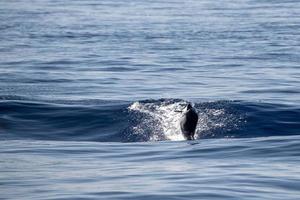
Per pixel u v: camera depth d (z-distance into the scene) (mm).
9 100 59406
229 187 30312
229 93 70375
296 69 88312
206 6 190625
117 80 80062
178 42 117188
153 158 38781
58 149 42656
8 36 125750
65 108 56875
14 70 87938
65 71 87188
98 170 35125
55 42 117625
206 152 39875
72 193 29703
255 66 91250
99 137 50688
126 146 43500
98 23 147750
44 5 199625
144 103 56375
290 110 55188
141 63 94250
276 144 41219
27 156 40125
